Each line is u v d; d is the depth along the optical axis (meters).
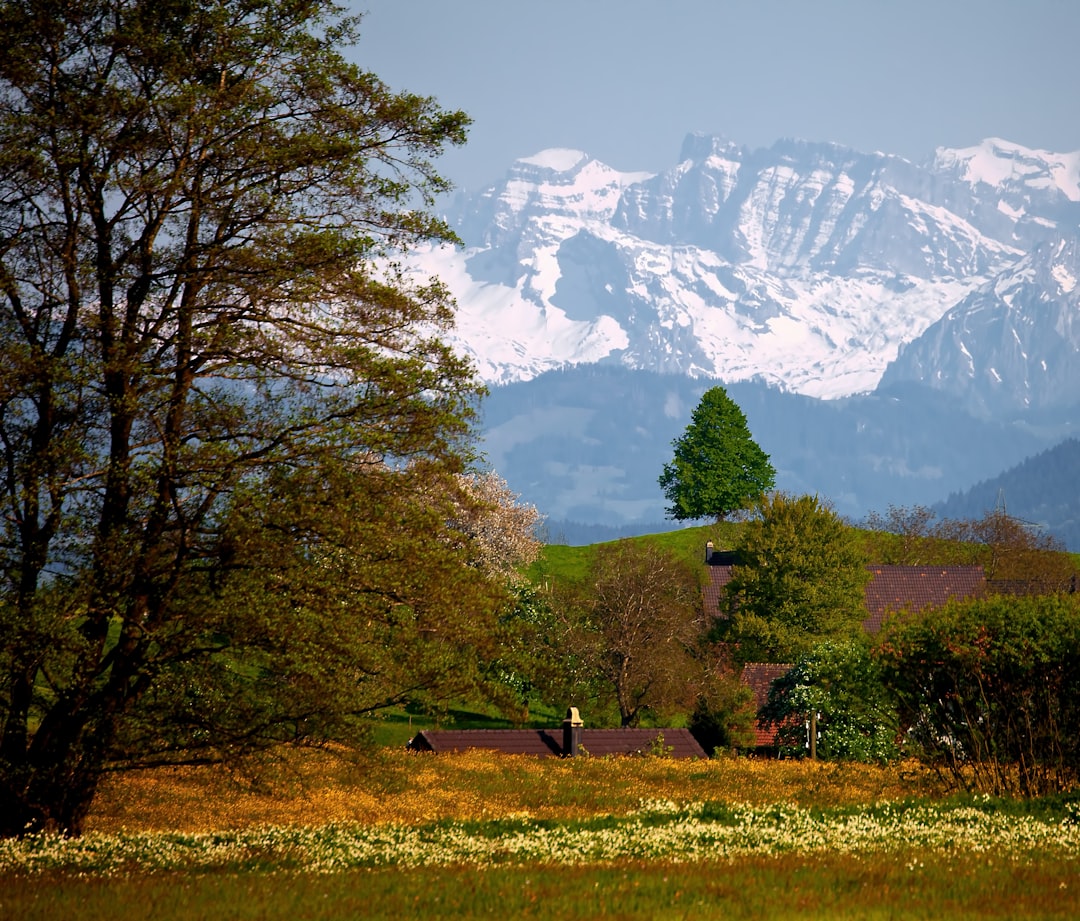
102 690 54.41
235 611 52.31
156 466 53.12
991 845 49.06
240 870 45.75
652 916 36.03
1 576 53.03
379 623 57.16
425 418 56.53
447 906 38.09
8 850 48.56
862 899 38.22
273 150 56.50
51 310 58.09
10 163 53.84
